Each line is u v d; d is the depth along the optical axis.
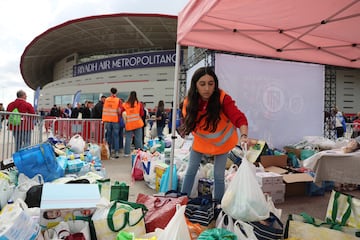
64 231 1.81
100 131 7.86
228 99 2.48
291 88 5.86
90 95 29.50
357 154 2.38
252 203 1.92
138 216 1.97
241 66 5.46
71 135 7.55
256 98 5.57
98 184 2.60
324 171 2.51
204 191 3.39
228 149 2.58
